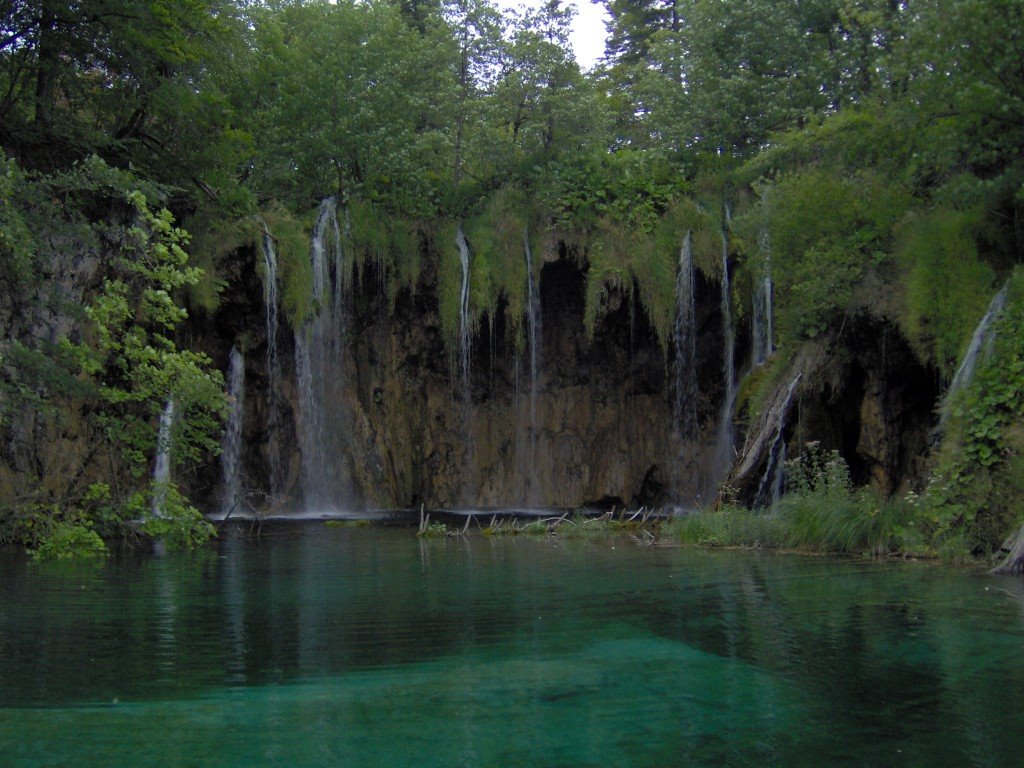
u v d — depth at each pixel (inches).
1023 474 479.5
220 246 1008.9
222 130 1016.9
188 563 533.6
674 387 1161.4
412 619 343.0
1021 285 550.9
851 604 360.8
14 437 660.7
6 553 567.8
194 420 611.5
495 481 1200.2
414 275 1157.7
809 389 700.0
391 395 1179.3
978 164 661.3
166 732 212.8
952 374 597.6
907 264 656.4
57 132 821.2
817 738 205.5
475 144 1200.2
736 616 340.5
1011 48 603.8
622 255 1127.0
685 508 1137.4
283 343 1081.4
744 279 1098.7
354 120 1182.9
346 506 1121.4
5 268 579.2
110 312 603.5
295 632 319.3
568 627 324.5
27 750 200.1
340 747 202.2
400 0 1619.1
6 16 786.8
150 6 836.0
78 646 297.0
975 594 380.8
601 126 1252.5
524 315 1176.2
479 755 196.9
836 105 1115.3
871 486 661.9
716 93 1186.0
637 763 192.2
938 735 206.4
